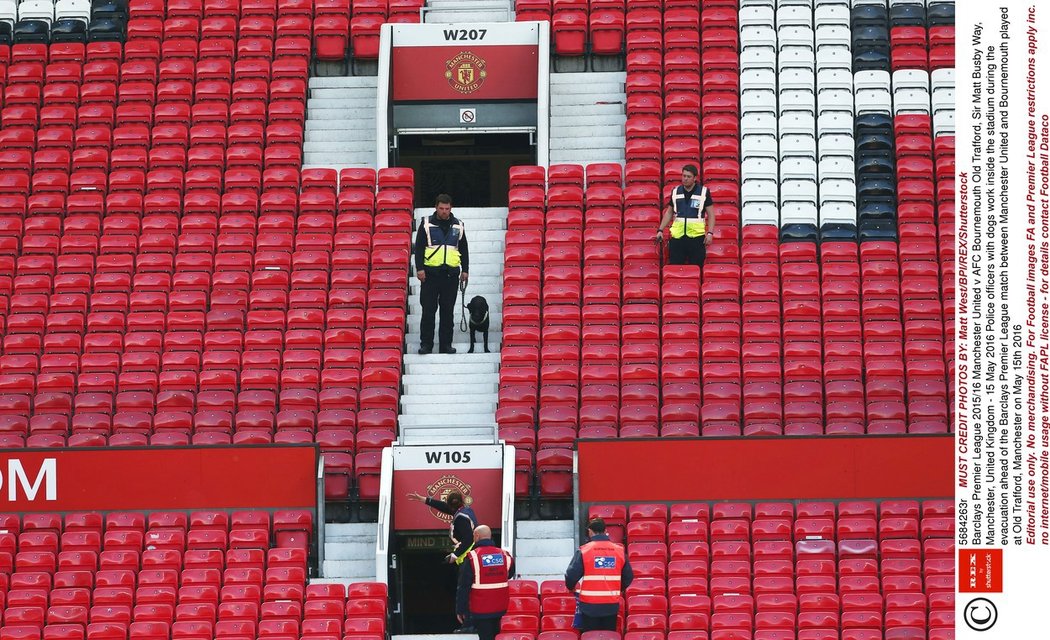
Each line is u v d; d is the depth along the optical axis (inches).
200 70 4431.6
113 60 4495.6
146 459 3223.4
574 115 4367.6
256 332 3656.5
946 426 3356.3
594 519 2832.2
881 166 4067.4
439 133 4394.7
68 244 3939.5
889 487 3161.9
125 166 4185.5
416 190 4690.0
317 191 4040.4
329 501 3316.9
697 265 3759.8
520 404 3472.0
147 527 3201.3
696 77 4308.6
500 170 4667.8
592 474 3186.5
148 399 3523.6
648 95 4286.4
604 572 2785.4
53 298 3791.8
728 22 4466.0
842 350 3555.6
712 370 3506.4
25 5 4616.1
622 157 4247.0
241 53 4505.4
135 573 3048.7
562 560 3201.3
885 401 3422.7
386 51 4296.3
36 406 3518.7
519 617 2869.1
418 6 4576.8
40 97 4399.6
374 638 2854.3
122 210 4057.6
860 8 4448.8
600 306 3668.8
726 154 4116.6
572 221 3941.9
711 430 3344.0
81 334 3725.4
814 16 4468.5
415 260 3651.6
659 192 3998.5
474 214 4077.3
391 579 3225.9
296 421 3454.7
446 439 3356.3
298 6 4591.5
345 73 4527.6
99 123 4323.3
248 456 3225.9
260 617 2942.9
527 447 3356.3
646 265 3784.5
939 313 3671.3
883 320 3649.1
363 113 4404.5
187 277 3823.8
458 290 3833.7
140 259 3873.0
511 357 3565.5
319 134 4347.9
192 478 3223.4
